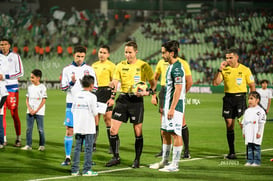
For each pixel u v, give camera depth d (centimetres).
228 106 1403
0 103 1502
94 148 1516
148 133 1988
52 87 6084
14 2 7919
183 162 1328
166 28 7294
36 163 1292
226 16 7356
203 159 1378
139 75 1288
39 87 1511
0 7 7838
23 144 1645
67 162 1273
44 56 6912
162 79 1473
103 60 1540
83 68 1302
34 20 7569
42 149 1515
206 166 1268
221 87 5191
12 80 1577
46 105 3481
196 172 1184
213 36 6712
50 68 6719
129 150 1541
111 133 1285
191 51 6556
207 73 5725
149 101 3991
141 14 7819
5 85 1533
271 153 1484
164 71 1466
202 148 1588
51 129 2092
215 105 3619
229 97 1407
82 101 1127
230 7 8062
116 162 1277
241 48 6194
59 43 7100
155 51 6750
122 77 1289
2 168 1215
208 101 4022
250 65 5816
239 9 7544
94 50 6700
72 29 7481
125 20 7725
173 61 1191
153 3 8100
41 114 1509
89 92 1138
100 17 7731
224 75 1420
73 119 1144
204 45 6662
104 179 1091
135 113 1259
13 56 1600
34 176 1120
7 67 1566
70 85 1284
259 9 7506
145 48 6862
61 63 6800
